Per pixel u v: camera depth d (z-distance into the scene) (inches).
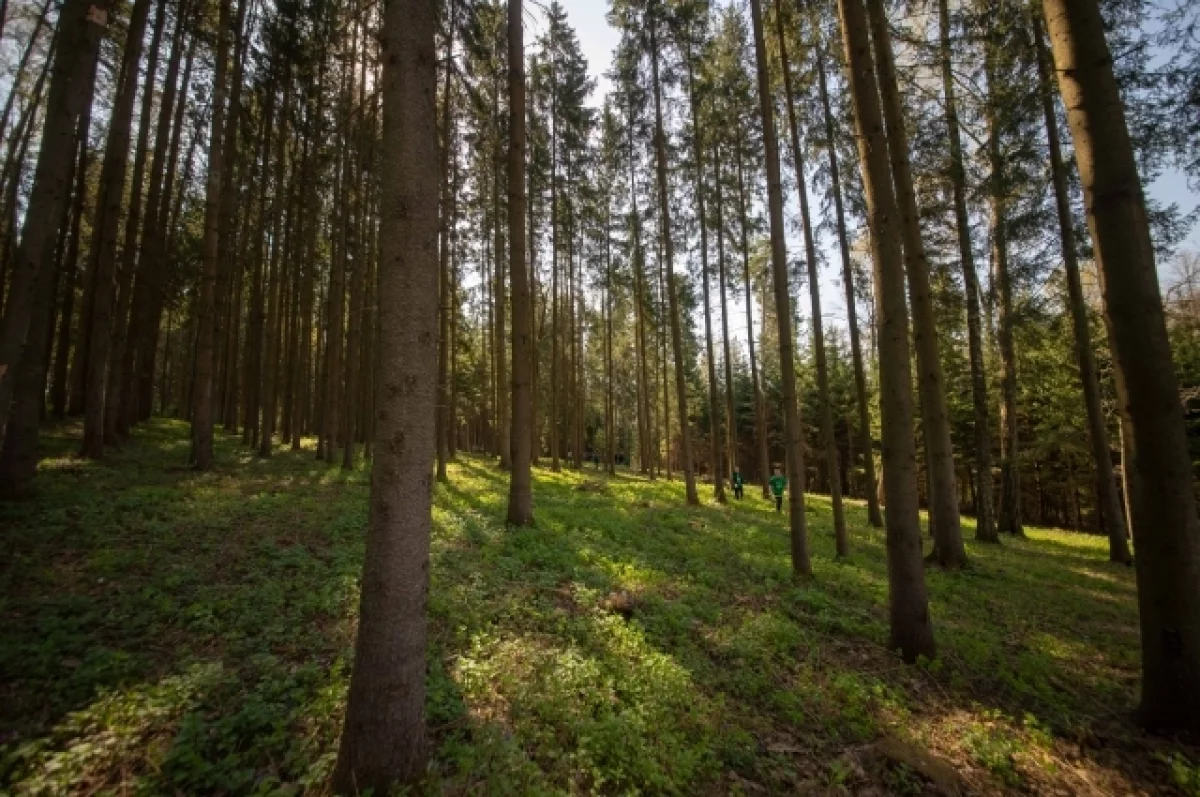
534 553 324.2
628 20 617.3
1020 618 316.5
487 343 1435.8
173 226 791.7
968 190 520.7
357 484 490.0
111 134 459.5
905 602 238.4
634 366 1701.5
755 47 362.3
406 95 130.9
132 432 689.6
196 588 220.7
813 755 163.9
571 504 548.7
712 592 300.7
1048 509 1416.1
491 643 202.5
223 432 880.9
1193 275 544.7
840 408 1290.6
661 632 233.8
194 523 303.6
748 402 1784.0
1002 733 183.8
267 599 215.2
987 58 459.8
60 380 697.0
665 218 662.5
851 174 516.4
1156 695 187.5
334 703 152.3
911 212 360.5
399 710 123.2
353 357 612.7
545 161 761.0
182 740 131.4
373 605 123.6
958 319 590.2
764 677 203.0
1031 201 503.5
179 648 177.9
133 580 221.6
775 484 727.7
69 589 208.1
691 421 1921.8
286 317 882.1
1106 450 529.0
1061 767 168.4
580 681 178.2
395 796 118.6
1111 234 189.8
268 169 725.3
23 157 724.0
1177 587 182.5
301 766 129.0
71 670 158.9
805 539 354.6
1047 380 837.8
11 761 122.0
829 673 214.8
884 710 191.9
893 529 242.8
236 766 128.6
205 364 482.6
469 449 1676.9
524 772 134.0
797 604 299.0
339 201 627.5
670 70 626.5
